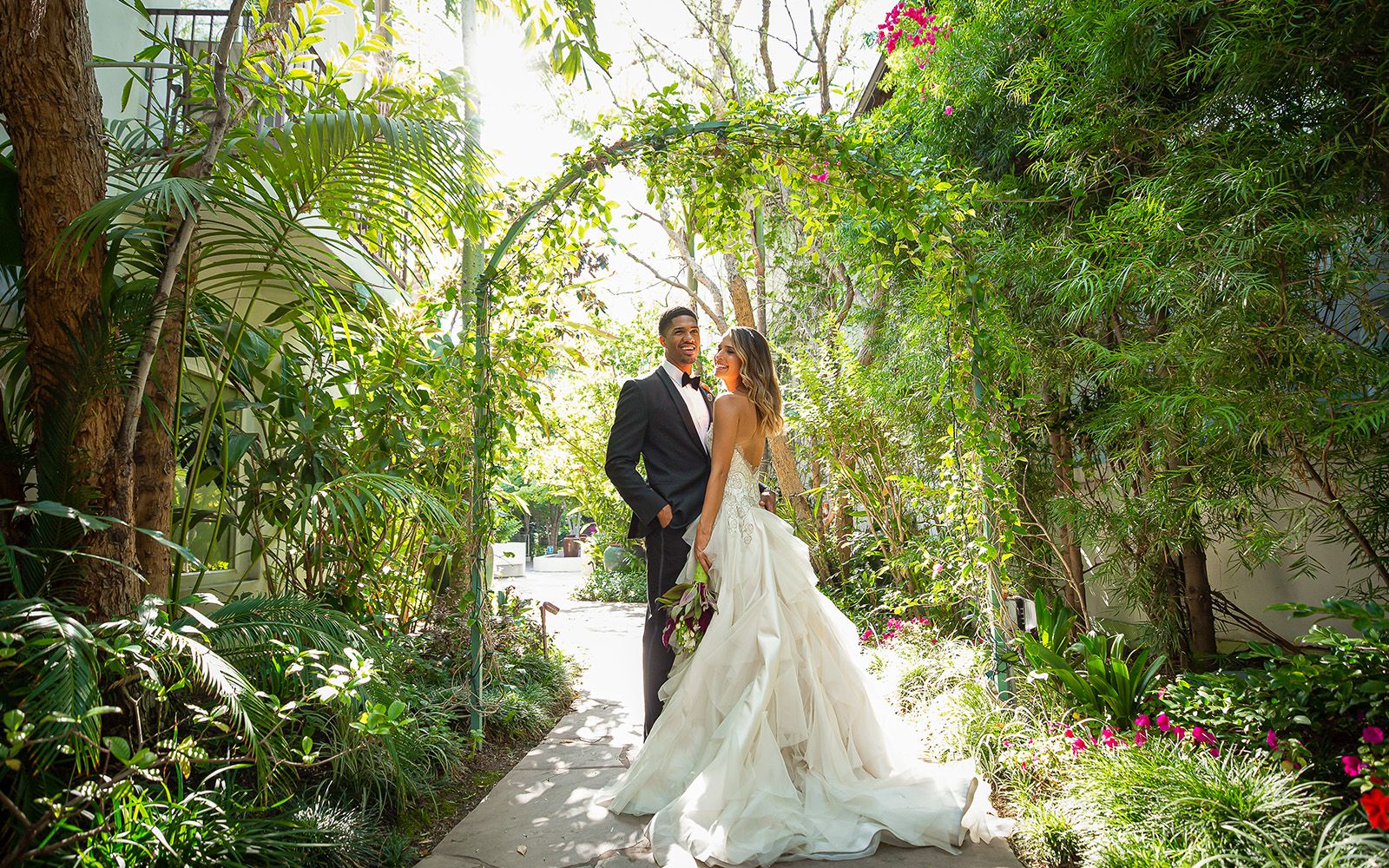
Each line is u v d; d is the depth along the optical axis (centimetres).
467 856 230
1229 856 182
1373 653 236
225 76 245
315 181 264
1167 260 301
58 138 213
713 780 236
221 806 197
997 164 434
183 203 202
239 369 354
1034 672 301
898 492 548
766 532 289
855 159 326
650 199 350
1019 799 252
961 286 332
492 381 358
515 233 350
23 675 178
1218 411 270
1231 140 293
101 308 220
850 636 286
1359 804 189
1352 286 276
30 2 207
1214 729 249
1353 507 298
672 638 274
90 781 168
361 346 376
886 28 492
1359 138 268
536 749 345
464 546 403
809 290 785
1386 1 246
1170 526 325
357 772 252
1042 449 419
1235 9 280
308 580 367
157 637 185
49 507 184
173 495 256
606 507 1038
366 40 323
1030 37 385
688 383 315
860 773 261
